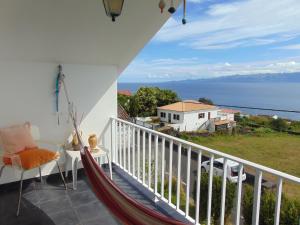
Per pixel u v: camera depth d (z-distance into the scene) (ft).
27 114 10.68
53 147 11.22
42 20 8.71
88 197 9.75
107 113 12.73
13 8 7.94
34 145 10.02
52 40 9.73
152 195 9.84
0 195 9.82
